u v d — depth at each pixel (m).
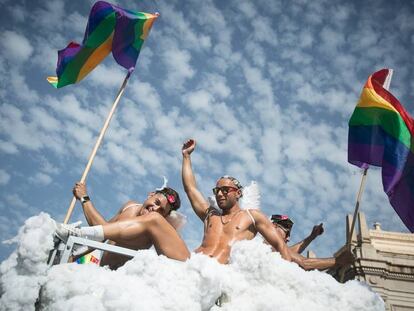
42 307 2.59
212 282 2.74
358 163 4.68
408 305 13.46
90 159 4.66
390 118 4.78
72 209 4.11
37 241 2.65
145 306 2.48
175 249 3.40
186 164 4.84
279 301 2.96
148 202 4.45
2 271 2.61
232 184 4.23
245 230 3.97
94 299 2.52
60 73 6.32
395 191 4.44
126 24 6.54
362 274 14.01
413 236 15.30
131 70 6.31
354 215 4.24
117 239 3.33
